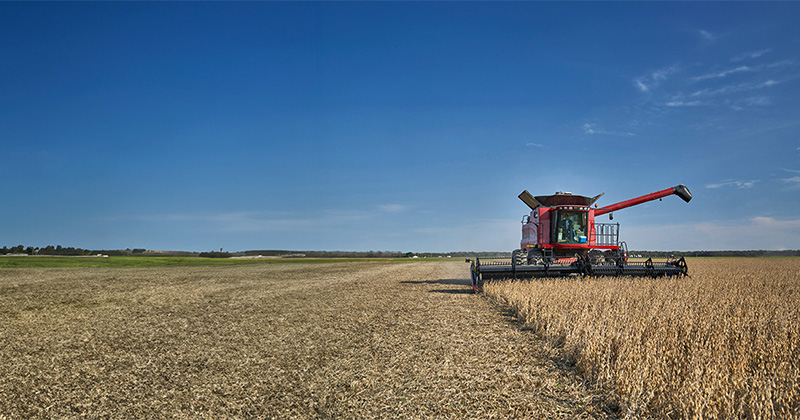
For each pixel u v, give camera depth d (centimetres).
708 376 647
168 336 1110
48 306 1563
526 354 926
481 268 2036
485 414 628
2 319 1312
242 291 2131
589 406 653
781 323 1022
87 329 1191
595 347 815
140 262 4697
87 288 2116
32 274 2855
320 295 1981
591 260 2164
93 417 620
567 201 2403
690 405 587
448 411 639
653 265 2122
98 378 782
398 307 1596
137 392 716
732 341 908
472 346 994
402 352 947
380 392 714
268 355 930
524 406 654
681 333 975
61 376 791
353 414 631
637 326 960
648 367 706
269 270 3966
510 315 1410
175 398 691
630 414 609
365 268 4634
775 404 612
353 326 1237
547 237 2380
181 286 2325
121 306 1602
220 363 873
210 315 1423
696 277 2452
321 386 743
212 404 668
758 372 705
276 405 664
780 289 1959
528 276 2027
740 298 1446
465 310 1517
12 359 892
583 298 1405
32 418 614
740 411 585
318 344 1024
